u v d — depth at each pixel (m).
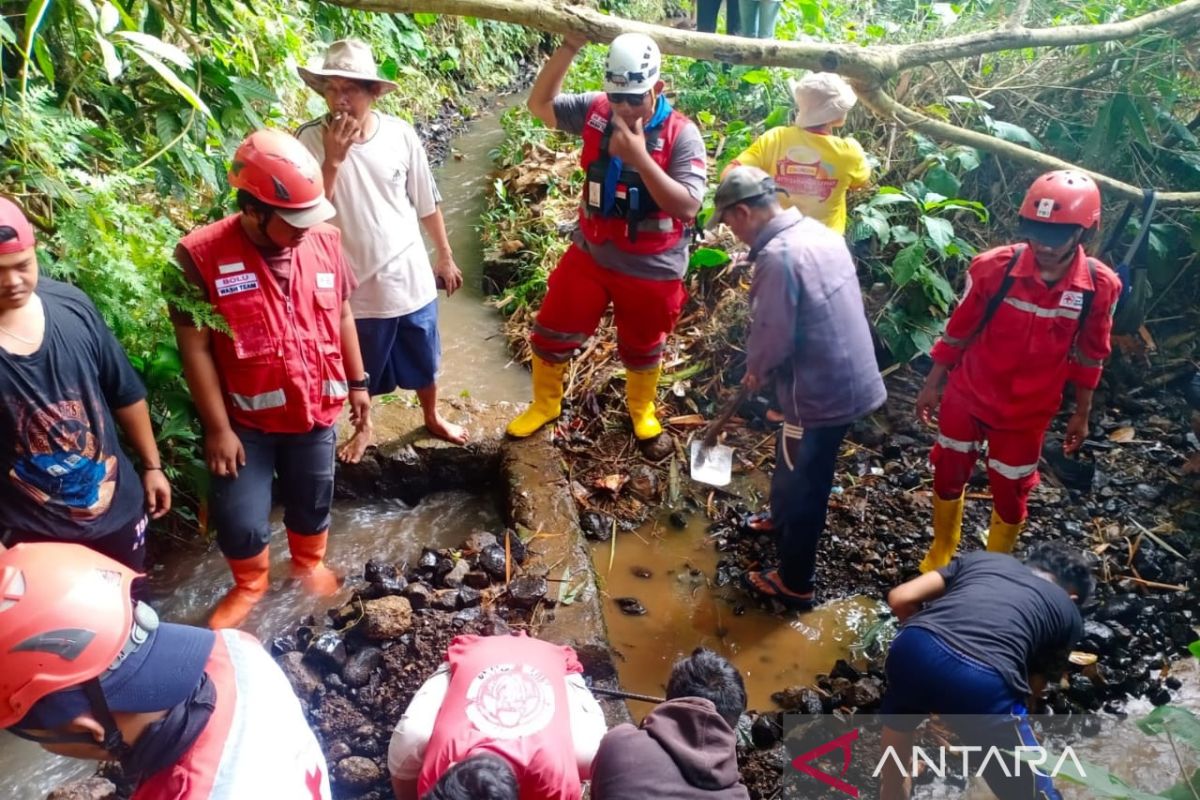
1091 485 4.05
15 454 2.35
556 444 4.09
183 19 3.71
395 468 3.80
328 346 2.88
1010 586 2.40
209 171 3.54
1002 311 3.01
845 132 5.12
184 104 3.52
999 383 3.10
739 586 3.58
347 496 3.82
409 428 3.93
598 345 4.65
